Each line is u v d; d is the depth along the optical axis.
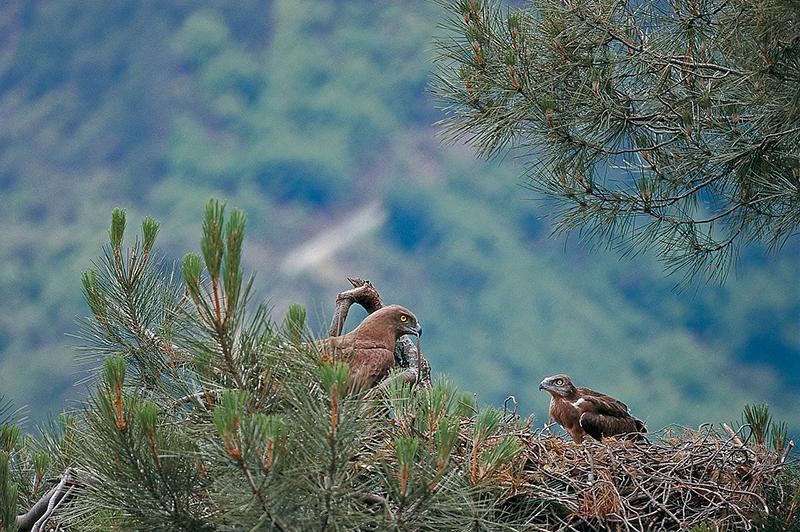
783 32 10.69
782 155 11.55
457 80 12.62
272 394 8.38
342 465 7.82
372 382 10.99
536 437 10.61
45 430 10.52
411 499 7.93
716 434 11.28
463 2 12.25
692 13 11.63
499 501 8.71
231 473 7.82
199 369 8.57
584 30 12.08
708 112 11.62
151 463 8.15
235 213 8.12
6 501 8.93
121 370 8.08
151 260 10.33
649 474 10.36
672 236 12.67
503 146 12.58
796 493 9.95
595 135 12.25
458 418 8.28
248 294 8.23
